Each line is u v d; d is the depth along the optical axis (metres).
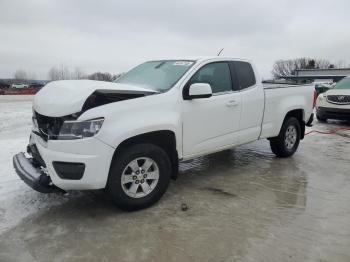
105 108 3.75
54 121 3.79
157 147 4.16
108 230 3.65
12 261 3.08
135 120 3.92
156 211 4.12
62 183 3.65
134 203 4.03
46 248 3.29
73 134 3.61
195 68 4.79
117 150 3.93
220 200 4.47
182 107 4.46
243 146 7.58
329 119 12.13
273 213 4.09
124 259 3.13
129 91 3.99
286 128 6.40
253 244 3.38
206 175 5.51
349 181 5.29
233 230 3.66
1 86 54.50
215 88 5.06
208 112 4.80
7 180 4.99
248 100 5.45
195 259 3.13
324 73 54.16
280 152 6.50
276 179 5.34
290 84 7.09
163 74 4.88
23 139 7.68
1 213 4.01
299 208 4.24
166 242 3.42
